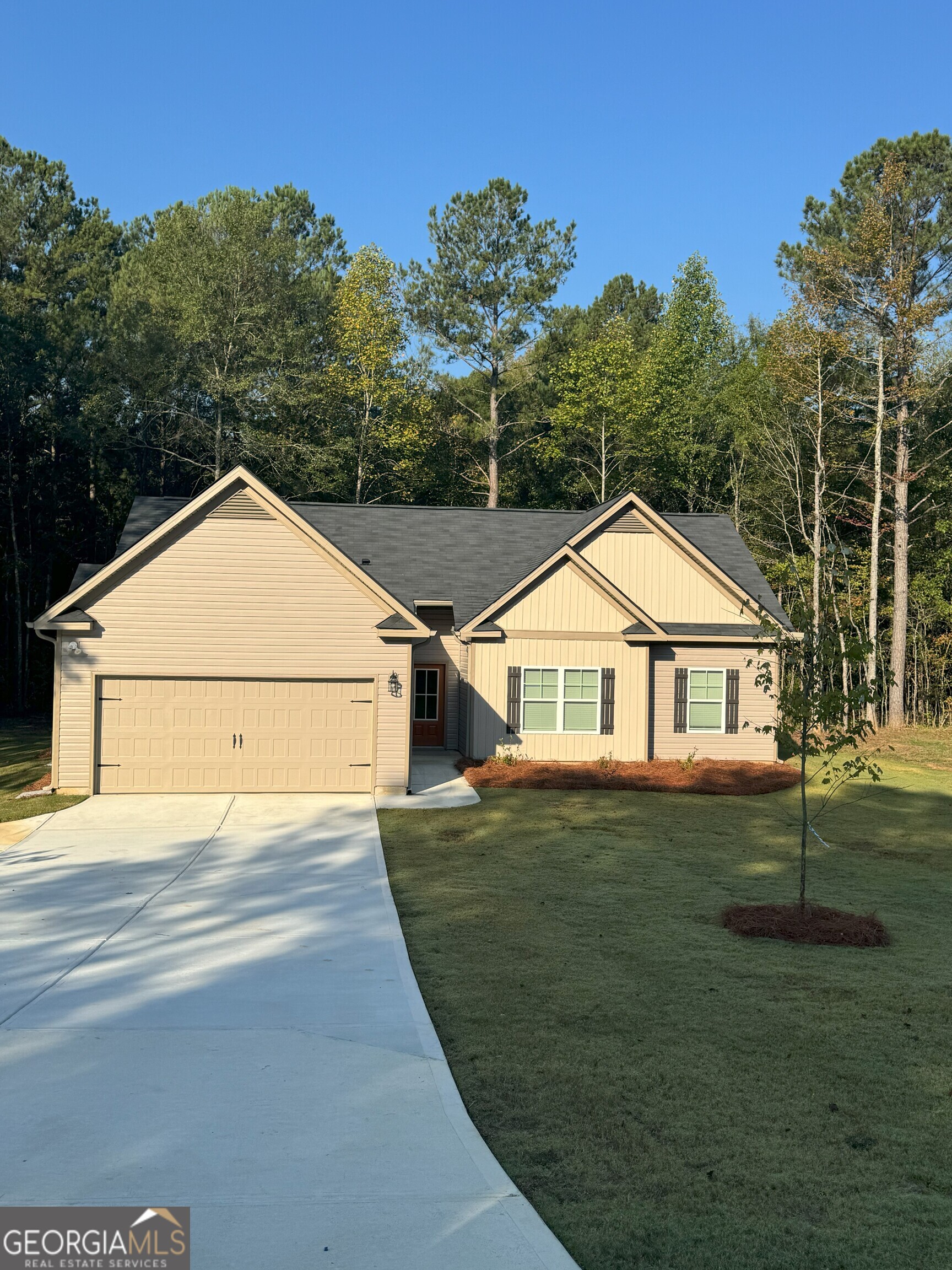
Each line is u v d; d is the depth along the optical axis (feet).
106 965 31.09
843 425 128.16
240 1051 24.40
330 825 53.67
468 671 73.67
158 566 60.90
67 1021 26.25
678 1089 22.71
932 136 105.29
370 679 62.39
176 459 131.85
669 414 148.15
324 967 31.04
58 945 33.04
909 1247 16.74
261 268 130.00
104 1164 18.71
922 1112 21.77
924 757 84.43
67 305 128.06
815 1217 17.61
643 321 198.08
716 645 78.07
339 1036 25.45
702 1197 18.16
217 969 30.78
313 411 135.03
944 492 124.88
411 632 61.93
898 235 105.60
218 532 61.26
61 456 123.34
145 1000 27.91
